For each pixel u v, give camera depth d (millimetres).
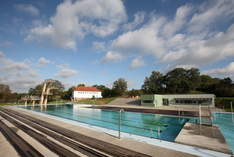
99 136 11711
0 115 25047
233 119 21766
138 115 26344
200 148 8859
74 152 8383
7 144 9812
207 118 19781
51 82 67875
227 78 52156
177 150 8547
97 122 21266
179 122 20172
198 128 13633
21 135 12047
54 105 52250
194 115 22516
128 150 8609
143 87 75500
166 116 24234
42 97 58969
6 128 14734
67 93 81062
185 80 58719
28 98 54750
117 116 26219
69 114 29344
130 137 11453
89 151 8516
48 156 7863
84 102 58594
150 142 10156
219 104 34656
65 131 13391
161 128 17141
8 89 72438
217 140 10195
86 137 11414
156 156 7688
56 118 21828
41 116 24047
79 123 17641
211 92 52000
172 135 14211
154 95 39969
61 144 9781
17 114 26594
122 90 83062
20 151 8562
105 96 77750
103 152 8336
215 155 7754
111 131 13469
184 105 38375
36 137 11445
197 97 36781
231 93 42438
